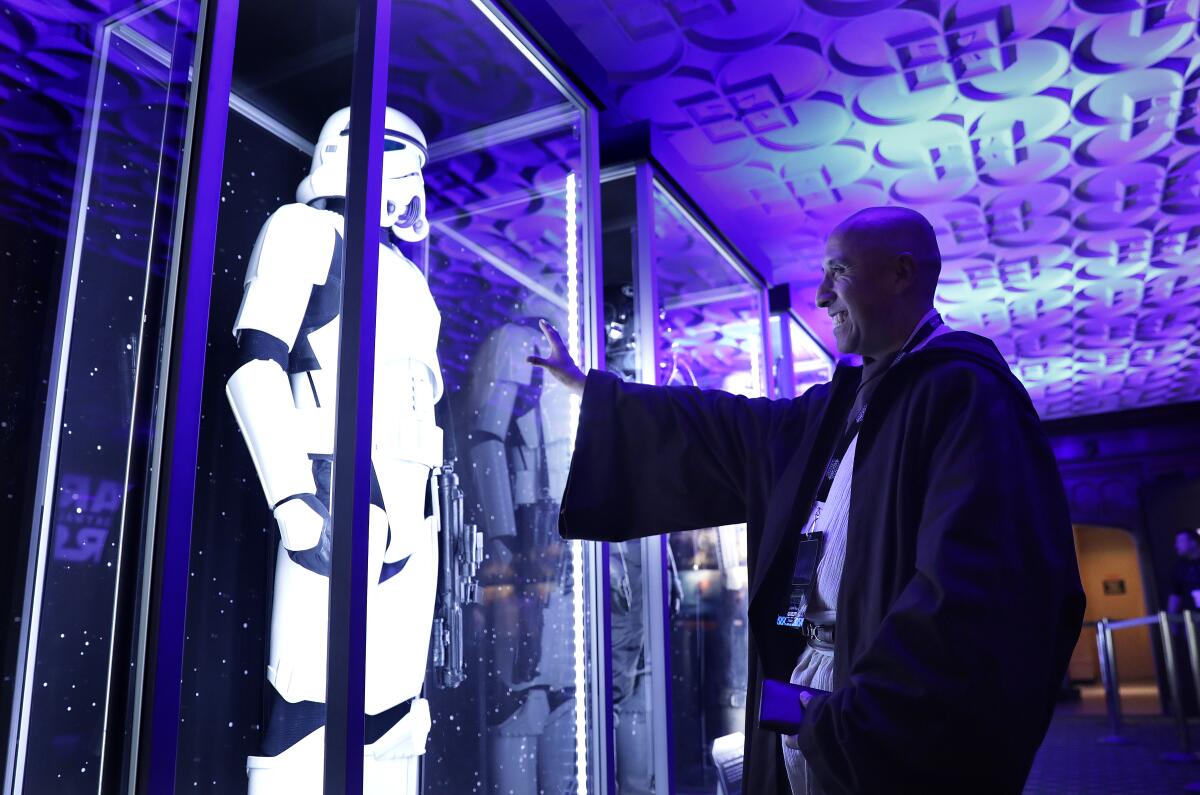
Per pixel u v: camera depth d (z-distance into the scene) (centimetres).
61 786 127
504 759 209
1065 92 302
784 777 118
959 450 101
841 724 90
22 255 139
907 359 115
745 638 322
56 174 144
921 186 369
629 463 154
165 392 111
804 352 523
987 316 547
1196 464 820
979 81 296
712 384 328
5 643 131
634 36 271
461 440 214
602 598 212
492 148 216
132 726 103
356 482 131
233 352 181
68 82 145
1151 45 277
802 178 360
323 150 171
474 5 184
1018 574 94
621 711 252
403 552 165
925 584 94
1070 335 588
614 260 273
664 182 288
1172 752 521
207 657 170
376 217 142
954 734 88
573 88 221
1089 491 858
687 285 319
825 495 124
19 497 134
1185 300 518
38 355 139
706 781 292
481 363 220
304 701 152
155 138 133
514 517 220
